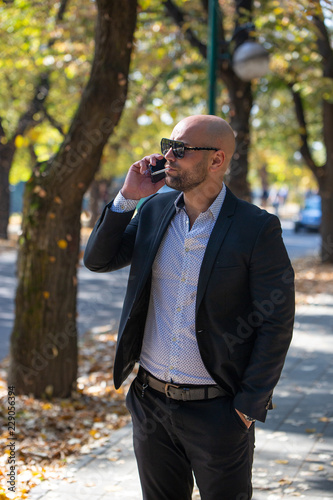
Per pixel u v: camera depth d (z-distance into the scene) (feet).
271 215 7.67
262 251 7.48
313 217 98.27
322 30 35.76
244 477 7.82
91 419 16.89
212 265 7.50
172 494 8.28
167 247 7.91
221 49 35.14
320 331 29.22
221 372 7.63
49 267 17.84
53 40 37.78
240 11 33.60
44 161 17.93
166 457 8.15
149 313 8.14
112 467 13.24
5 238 75.00
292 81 48.49
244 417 7.63
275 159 100.63
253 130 65.21
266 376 7.46
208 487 7.84
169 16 37.11
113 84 16.93
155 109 24.68
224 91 44.45
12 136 66.44
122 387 20.34
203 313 7.55
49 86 60.59
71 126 17.25
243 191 36.65
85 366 23.26
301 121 55.36
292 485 12.32
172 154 7.70
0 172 73.41
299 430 15.67
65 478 12.64
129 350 8.20
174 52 43.68
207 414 7.72
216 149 7.67
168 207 8.16
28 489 11.97
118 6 16.39
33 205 17.67
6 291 41.57
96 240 8.07
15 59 39.70
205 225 7.77
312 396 18.80
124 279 49.83
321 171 54.90
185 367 7.80
